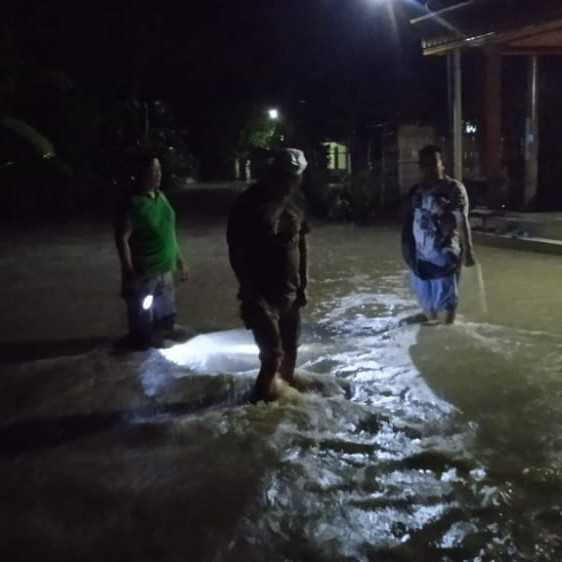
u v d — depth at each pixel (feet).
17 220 69.97
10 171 74.43
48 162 76.07
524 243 42.98
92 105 87.61
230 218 18.26
